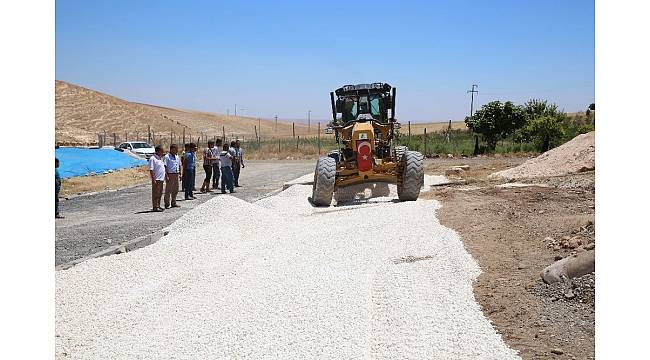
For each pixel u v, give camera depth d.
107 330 5.72
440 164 29.30
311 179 19.64
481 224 9.38
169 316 6.00
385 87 15.34
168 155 15.52
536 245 7.71
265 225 10.52
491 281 6.41
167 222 12.76
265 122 147.38
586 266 5.98
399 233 9.10
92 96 99.19
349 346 4.98
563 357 4.53
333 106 15.59
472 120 37.88
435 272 6.85
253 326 5.53
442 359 4.66
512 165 25.88
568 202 11.43
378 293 6.36
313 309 5.84
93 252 9.60
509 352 4.66
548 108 37.88
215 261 7.99
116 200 17.81
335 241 8.79
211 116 136.12
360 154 13.70
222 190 19.16
